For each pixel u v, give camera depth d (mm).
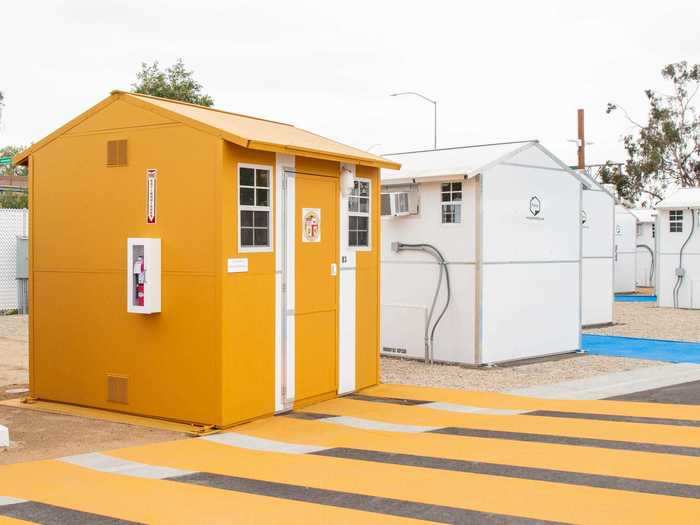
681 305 24359
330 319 10391
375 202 11312
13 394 10922
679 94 48188
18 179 28922
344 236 10641
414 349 13930
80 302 9898
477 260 13180
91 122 9789
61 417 9430
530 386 11391
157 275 9125
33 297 10359
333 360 10461
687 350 15500
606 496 5957
